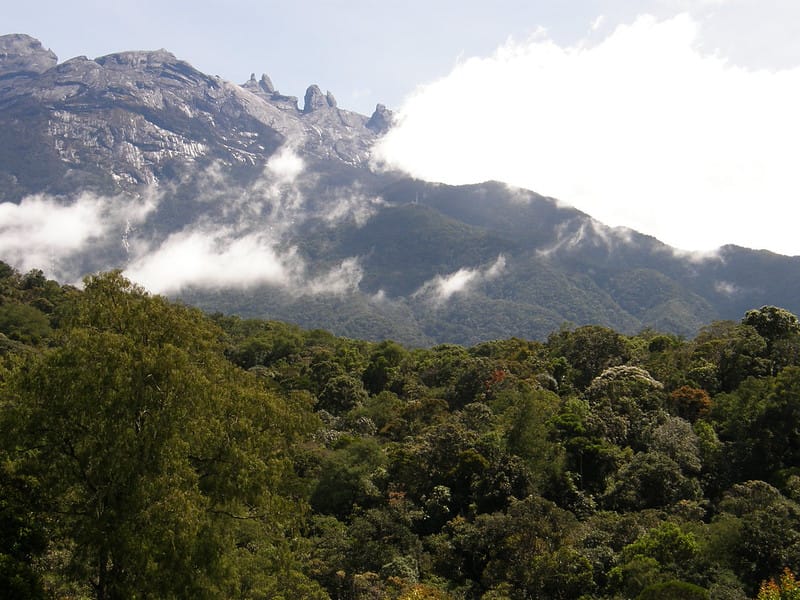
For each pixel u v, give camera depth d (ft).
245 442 66.74
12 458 57.88
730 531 108.99
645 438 165.07
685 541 107.96
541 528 124.36
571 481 149.28
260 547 81.92
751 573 105.40
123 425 58.65
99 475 57.98
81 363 60.08
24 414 57.57
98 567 61.67
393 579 118.83
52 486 57.88
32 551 58.18
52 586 64.69
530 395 173.27
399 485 159.94
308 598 97.09
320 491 160.25
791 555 103.45
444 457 161.58
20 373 61.31
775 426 150.51
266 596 85.76
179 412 60.75
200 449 65.92
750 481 132.36
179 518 55.77
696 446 154.51
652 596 91.66
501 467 151.12
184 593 56.70
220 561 60.80
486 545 127.34
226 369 77.71
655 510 130.21
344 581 122.01
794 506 114.52
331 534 135.23
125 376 59.47
